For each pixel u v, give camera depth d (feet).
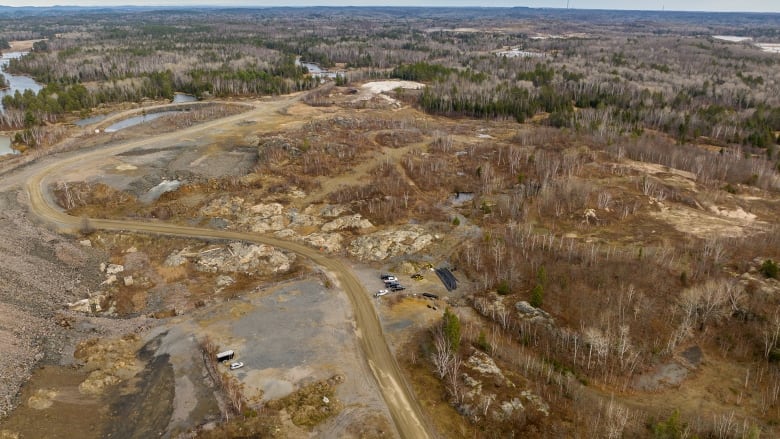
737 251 281.74
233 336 225.15
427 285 271.28
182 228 325.83
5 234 295.69
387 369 205.05
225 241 309.42
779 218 345.51
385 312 244.01
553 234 320.91
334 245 308.60
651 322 228.84
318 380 197.57
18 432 171.12
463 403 184.65
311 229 331.77
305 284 268.41
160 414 182.80
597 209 347.15
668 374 206.18
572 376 203.31
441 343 211.00
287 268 285.64
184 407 185.68
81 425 177.06
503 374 200.23
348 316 240.53
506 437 171.12
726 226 325.21
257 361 208.54
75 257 289.33
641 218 339.36
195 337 224.53
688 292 239.30
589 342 216.95
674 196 373.20
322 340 222.48
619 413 177.17
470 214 356.38
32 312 237.45
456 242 315.58
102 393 192.54
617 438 169.78
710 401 192.24
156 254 298.56
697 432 174.70
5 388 189.57
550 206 357.00
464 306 252.83
